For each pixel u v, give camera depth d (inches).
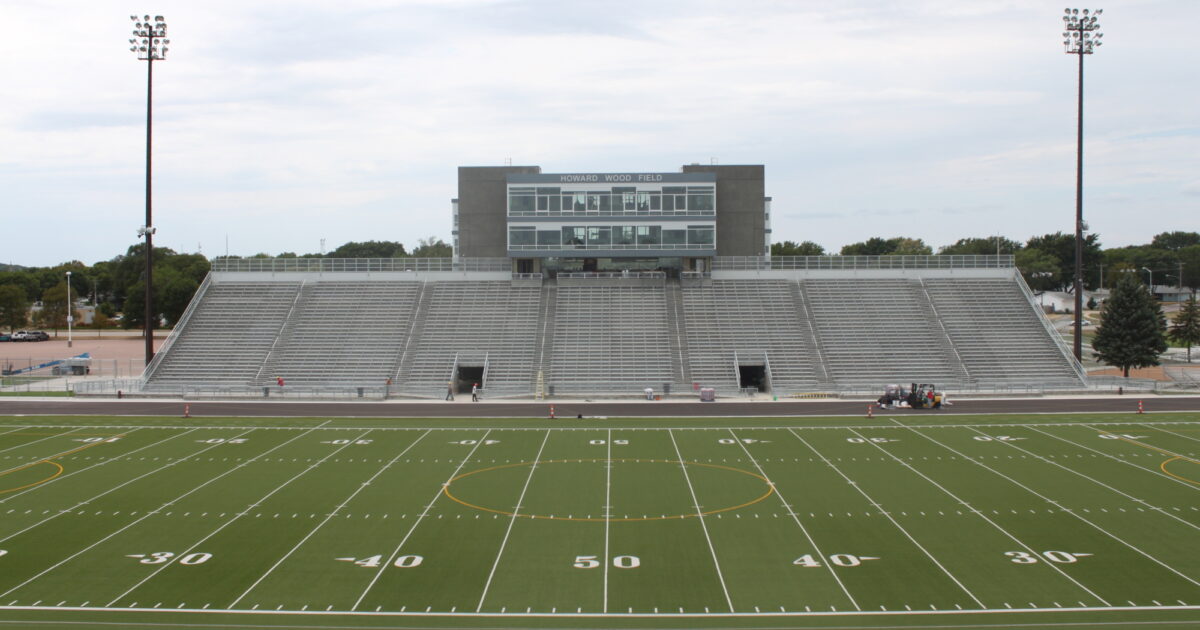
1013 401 2466.8
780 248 6589.6
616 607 986.1
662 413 2288.4
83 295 6717.5
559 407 2400.3
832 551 1168.2
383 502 1406.3
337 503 1400.1
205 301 3097.9
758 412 2298.2
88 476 1577.3
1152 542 1197.7
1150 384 2726.4
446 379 2699.3
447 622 947.3
